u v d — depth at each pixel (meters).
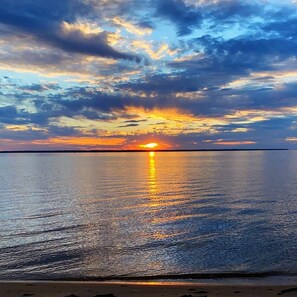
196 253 20.77
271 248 21.45
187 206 38.09
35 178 75.19
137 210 36.00
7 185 60.53
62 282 15.10
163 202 41.12
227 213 33.38
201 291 13.48
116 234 25.78
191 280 16.14
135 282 15.47
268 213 33.00
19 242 23.38
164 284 14.96
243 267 18.08
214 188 54.00
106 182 66.31
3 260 19.48
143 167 125.25
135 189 54.59
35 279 16.55
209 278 16.44
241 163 142.38
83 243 23.31
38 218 31.80
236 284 15.11
